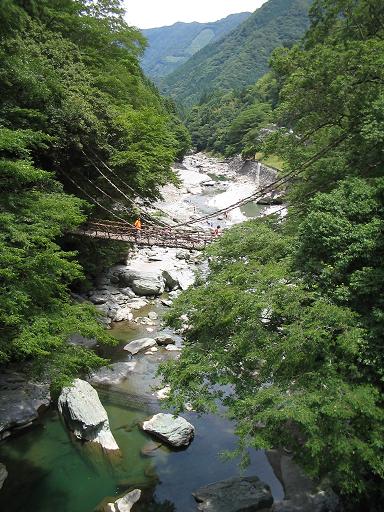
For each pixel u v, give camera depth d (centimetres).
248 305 913
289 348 821
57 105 1922
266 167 6181
